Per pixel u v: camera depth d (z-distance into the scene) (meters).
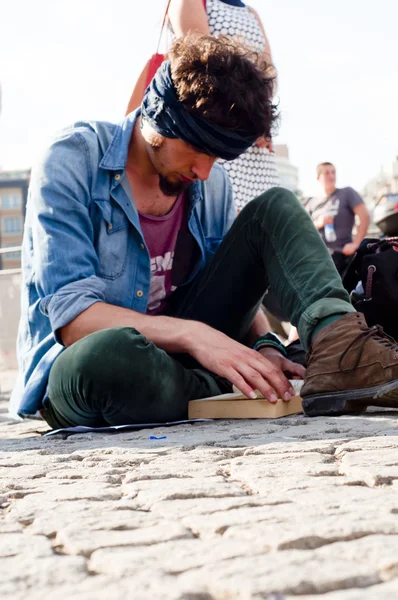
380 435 2.12
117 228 2.98
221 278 3.07
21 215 73.06
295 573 0.87
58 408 2.73
